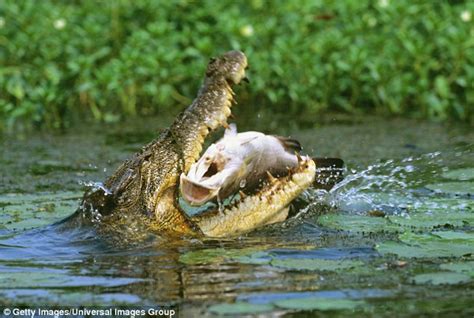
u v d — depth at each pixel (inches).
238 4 1219.9
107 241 562.9
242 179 580.1
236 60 577.3
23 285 487.5
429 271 492.1
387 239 561.6
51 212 650.8
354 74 1109.7
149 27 1144.8
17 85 1084.5
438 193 687.7
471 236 561.0
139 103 1158.3
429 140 939.3
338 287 468.4
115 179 595.2
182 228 578.2
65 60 1151.0
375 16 1191.6
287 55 1115.9
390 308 436.5
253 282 480.1
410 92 1096.2
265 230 588.7
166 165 575.2
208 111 573.9
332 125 1042.7
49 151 930.1
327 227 591.5
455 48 1084.5
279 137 606.9
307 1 1182.9
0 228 604.4
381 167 799.7
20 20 1170.6
